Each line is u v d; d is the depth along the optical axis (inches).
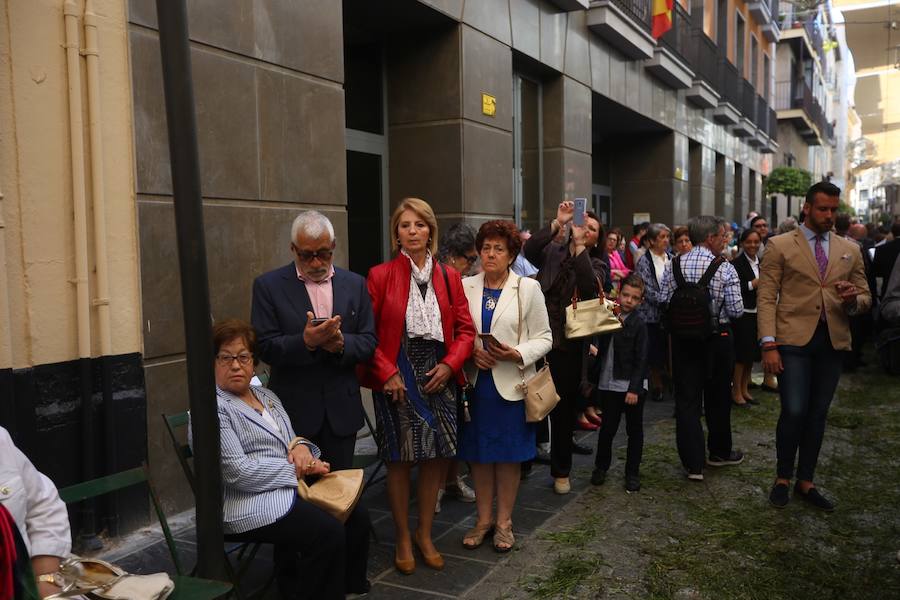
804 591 141.2
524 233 284.5
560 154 394.6
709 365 206.8
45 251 151.3
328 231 131.3
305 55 214.5
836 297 183.9
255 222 198.8
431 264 149.0
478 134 311.1
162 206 172.6
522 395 154.3
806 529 171.8
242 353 121.6
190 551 156.3
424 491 150.4
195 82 180.1
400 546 148.0
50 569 88.0
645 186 615.8
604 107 485.7
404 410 143.2
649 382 320.8
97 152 157.8
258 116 198.8
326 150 223.6
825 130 1603.1
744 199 912.3
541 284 194.2
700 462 205.2
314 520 117.3
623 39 444.8
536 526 172.9
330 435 134.5
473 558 154.9
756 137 899.4
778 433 189.2
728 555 157.2
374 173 307.3
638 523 174.7
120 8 163.3
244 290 195.8
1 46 143.0
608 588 141.3
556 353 190.5
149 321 169.6
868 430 263.7
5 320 143.4
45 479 92.1
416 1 268.8
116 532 161.9
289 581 132.0
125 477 112.0
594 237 211.3
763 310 188.5
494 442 154.0
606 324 182.5
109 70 161.5
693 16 648.4
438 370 143.4
